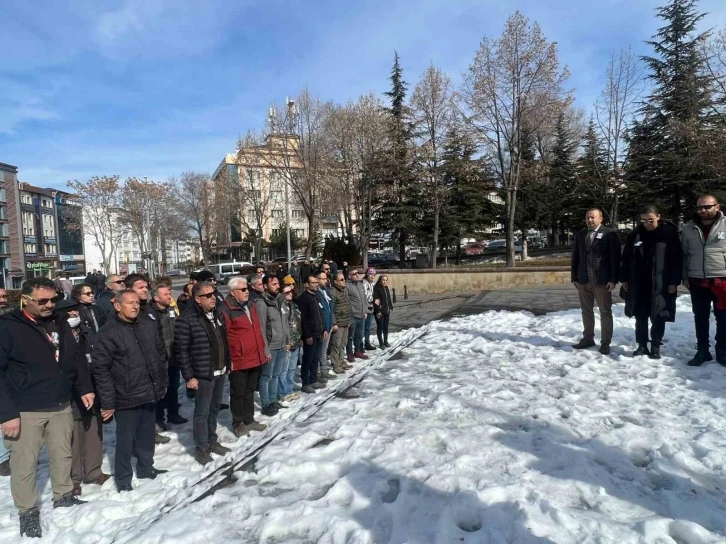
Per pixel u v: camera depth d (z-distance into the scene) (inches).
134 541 131.1
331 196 1396.4
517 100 1063.0
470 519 125.3
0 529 166.6
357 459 164.6
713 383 221.0
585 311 307.6
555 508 122.3
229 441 228.5
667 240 261.0
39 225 3191.4
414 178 1304.1
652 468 147.1
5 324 164.7
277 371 267.6
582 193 1359.5
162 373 195.6
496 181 1453.0
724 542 108.6
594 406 201.9
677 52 1118.4
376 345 447.8
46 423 170.6
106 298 288.0
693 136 843.4
